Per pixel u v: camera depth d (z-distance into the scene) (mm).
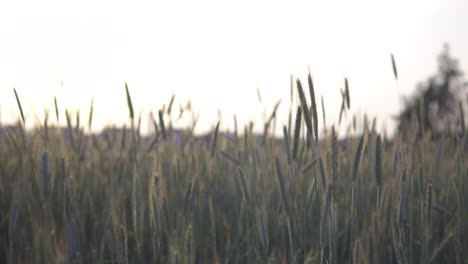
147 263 1810
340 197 2055
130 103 1797
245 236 1960
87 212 1924
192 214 1750
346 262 1721
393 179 1711
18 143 1981
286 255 1694
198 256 1844
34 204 1763
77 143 1991
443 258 1974
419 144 2158
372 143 1950
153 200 1603
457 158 2137
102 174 2129
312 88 1488
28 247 1708
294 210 1686
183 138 2367
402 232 1573
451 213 1991
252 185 1872
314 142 1519
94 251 1738
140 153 2143
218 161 2432
